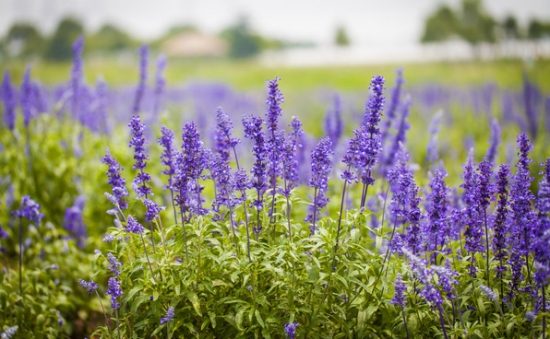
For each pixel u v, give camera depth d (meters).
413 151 11.17
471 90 20.61
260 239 4.48
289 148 4.33
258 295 4.09
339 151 8.52
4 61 37.31
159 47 93.00
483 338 3.97
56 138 8.46
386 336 4.39
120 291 4.10
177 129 13.77
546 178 4.11
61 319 5.35
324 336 4.15
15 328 4.44
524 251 4.16
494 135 7.46
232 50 108.19
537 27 34.59
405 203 4.38
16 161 7.72
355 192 7.81
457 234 4.76
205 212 4.37
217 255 4.37
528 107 11.85
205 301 4.24
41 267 6.18
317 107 21.38
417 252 4.36
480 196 4.30
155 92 9.45
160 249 4.45
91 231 7.41
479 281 4.28
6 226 7.02
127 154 7.98
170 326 4.06
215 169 4.28
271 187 4.57
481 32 48.16
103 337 4.40
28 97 8.17
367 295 4.17
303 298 4.22
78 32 68.81
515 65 34.03
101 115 9.39
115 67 44.31
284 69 49.81
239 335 4.02
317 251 4.32
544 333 3.79
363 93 24.25
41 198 7.65
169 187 4.22
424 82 24.72
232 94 21.08
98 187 7.63
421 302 4.35
